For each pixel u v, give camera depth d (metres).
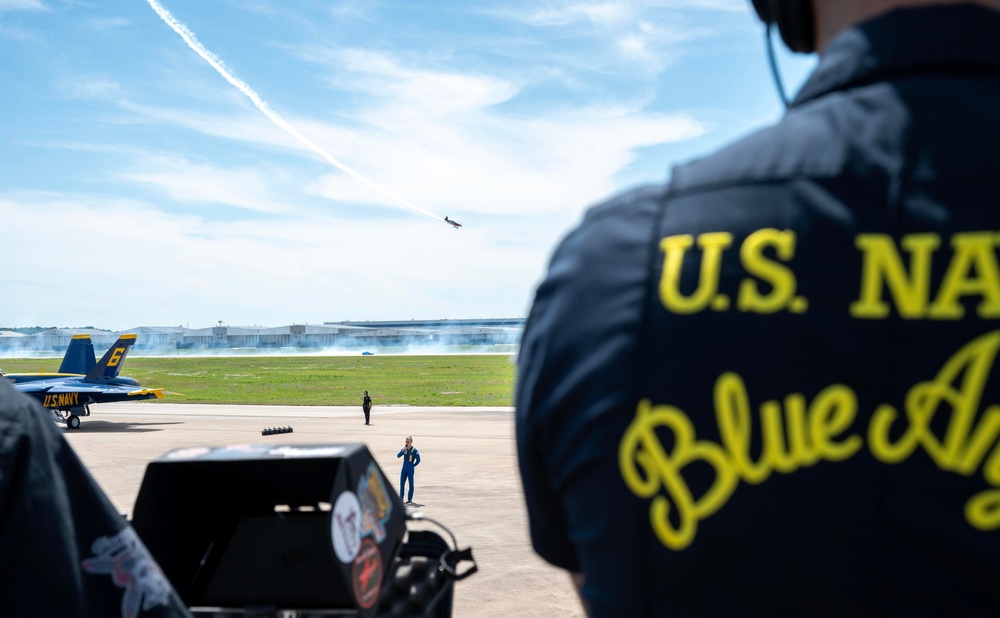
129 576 1.17
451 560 2.71
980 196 0.71
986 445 0.67
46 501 1.07
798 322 0.74
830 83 0.84
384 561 2.48
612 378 0.81
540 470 0.95
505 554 12.23
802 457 0.72
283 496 2.75
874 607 0.69
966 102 0.76
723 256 0.79
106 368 43.69
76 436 34.94
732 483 0.74
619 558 0.80
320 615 2.40
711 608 0.75
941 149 0.74
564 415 0.86
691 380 0.77
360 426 39.12
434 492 18.73
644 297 0.82
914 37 0.79
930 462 0.68
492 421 41.56
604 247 0.88
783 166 0.81
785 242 0.77
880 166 0.76
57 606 1.05
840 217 0.75
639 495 0.78
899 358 0.70
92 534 1.14
